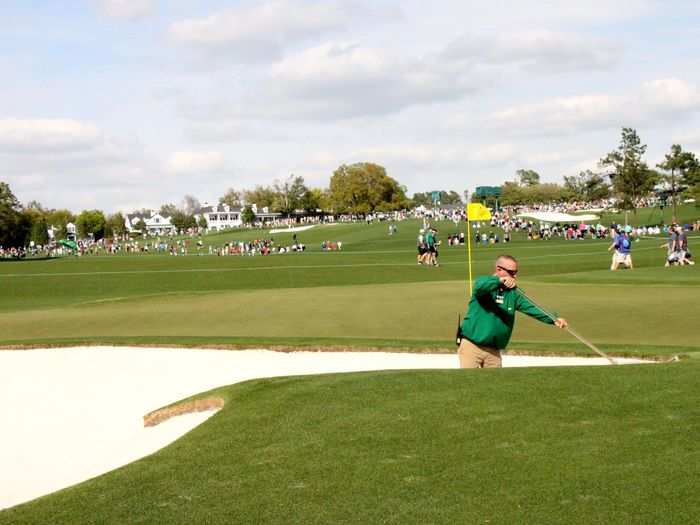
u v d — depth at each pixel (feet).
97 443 40.22
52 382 53.16
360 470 24.61
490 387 32.19
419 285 104.78
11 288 180.55
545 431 26.89
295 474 24.75
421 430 27.84
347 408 31.07
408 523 20.66
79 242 529.04
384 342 58.95
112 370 55.31
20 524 22.52
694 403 29.07
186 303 97.91
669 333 61.67
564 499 21.44
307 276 189.16
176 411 38.40
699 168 345.10
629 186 317.42
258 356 57.16
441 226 445.78
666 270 116.26
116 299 111.96
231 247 368.89
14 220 419.33
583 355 52.29
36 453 39.37
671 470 22.93
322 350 57.93
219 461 26.61
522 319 72.28
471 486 22.76
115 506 23.31
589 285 95.09
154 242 518.37
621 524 19.79
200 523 21.63
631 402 29.53
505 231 375.86
